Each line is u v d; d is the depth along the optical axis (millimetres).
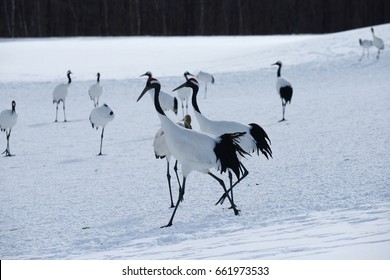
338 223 7434
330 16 76500
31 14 73000
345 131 17297
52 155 16750
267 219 8812
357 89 26844
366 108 21328
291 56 36375
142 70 37031
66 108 26672
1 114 16828
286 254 5824
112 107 26391
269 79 31531
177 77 32906
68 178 13719
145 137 19109
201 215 9789
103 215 10328
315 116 20781
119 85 31766
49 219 10242
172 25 76625
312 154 14391
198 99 27906
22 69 38000
